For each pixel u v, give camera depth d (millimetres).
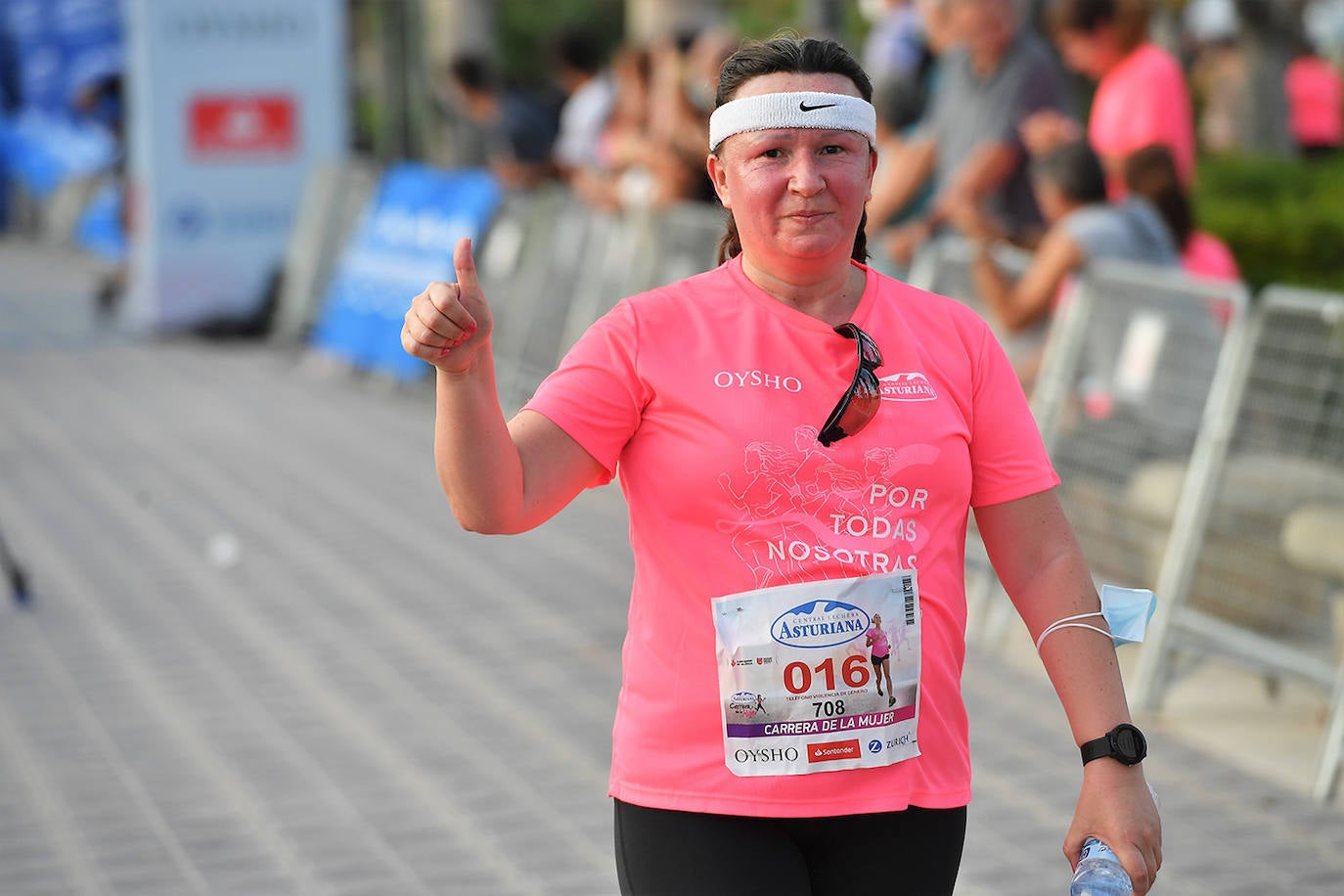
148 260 37938
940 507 6961
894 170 23375
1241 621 15977
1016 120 21609
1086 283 17875
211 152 37500
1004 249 19688
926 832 7012
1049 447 18141
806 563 6781
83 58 42594
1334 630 15203
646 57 30328
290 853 12617
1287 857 12570
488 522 6727
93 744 14930
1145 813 6840
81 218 57812
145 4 36406
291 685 16469
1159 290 16969
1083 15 21469
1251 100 42062
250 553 21375
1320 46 55406
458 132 40812
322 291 36219
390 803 13539
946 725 7047
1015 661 17312
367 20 57094
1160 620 16266
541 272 30172
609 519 23141
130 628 18344
